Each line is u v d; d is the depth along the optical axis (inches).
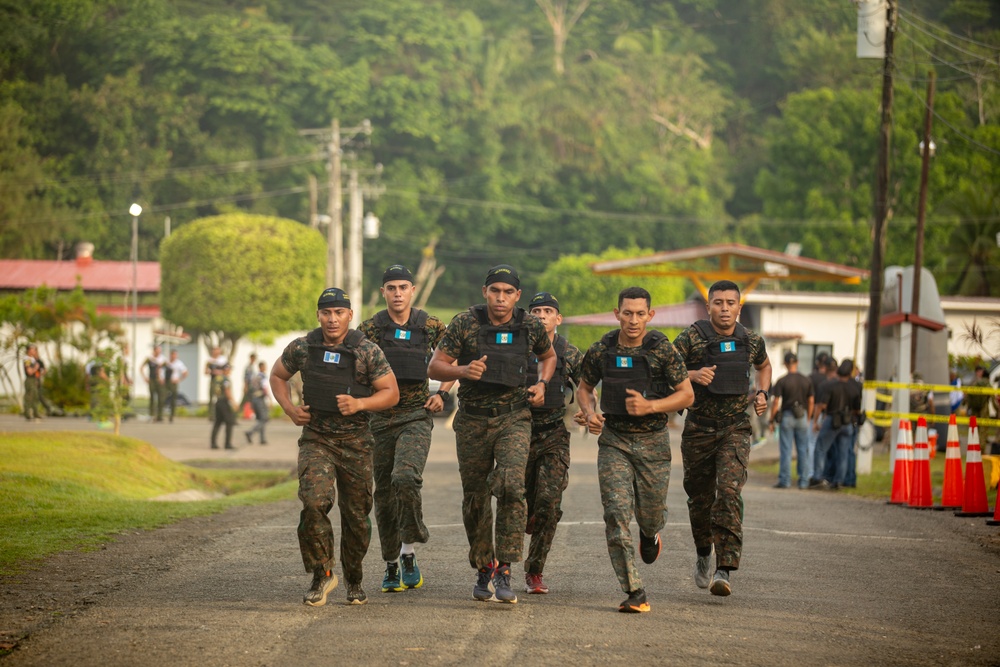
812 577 975.6
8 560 973.2
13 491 1405.0
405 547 890.1
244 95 7691.9
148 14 7829.7
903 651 715.4
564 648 695.1
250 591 869.8
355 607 812.6
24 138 7440.9
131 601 824.9
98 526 1188.5
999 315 4128.9
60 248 6870.1
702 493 890.7
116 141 7431.1
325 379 789.2
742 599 869.2
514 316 842.8
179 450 2591.0
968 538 1252.5
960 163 6417.3
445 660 663.8
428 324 884.6
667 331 4574.3
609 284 6712.6
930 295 3004.4
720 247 3427.7
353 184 5000.0
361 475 808.3
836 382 1892.2
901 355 2207.2
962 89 6988.2
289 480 2060.8
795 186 7032.5
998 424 1614.2
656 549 881.5
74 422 3233.3
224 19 7815.0
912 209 6624.0
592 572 976.9
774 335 4256.9
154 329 5393.7
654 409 817.5
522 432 832.3
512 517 820.0
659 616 793.6
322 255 5246.1
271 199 7652.6
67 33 7716.5
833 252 6806.1
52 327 3580.2
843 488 1893.5
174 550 1063.6
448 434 3287.4
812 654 699.4
